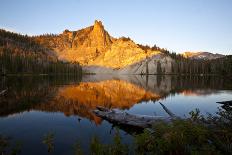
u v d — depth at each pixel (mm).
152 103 27703
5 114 20672
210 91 42594
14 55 148625
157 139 9422
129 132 14758
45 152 11008
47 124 16875
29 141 12742
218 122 10891
